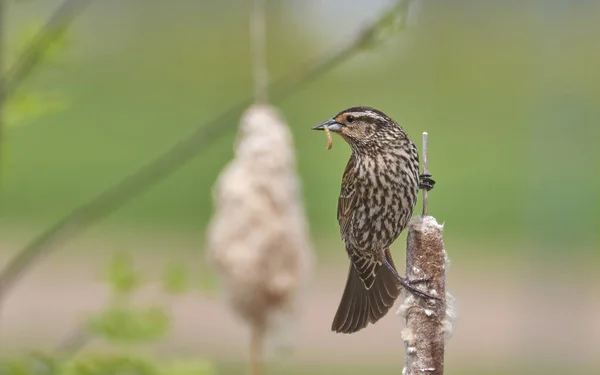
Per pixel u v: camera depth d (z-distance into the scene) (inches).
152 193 885.2
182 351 550.9
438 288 198.7
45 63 282.8
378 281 261.7
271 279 311.7
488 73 1152.8
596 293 666.8
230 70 1171.3
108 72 1142.3
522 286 692.1
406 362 198.8
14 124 276.2
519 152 980.6
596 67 936.3
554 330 548.7
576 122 564.7
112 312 273.6
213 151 897.5
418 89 1104.8
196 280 360.8
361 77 1072.2
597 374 547.8
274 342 318.3
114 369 269.1
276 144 313.0
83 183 917.2
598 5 1056.8
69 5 282.0
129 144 1008.9
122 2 1272.1
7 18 285.6
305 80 306.3
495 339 626.8
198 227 847.1
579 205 553.0
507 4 1270.9
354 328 258.1
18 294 697.6
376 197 263.4
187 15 1266.0
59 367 265.9
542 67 587.2
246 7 1248.8
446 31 1210.6
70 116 1046.4
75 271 742.5
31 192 895.1
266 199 312.0
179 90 1131.3
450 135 1024.2
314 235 819.4
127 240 812.0
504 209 870.4
